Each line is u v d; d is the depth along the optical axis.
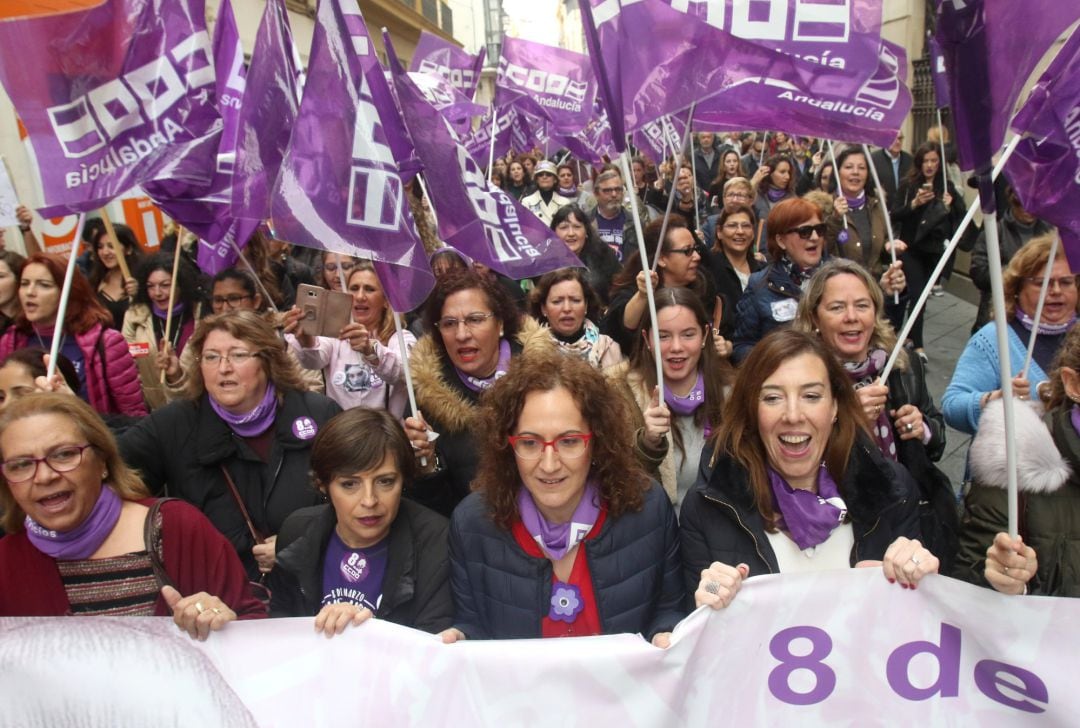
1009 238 5.35
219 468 3.05
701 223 9.66
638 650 2.06
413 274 2.83
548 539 2.29
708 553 2.37
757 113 3.14
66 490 2.17
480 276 3.48
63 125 2.81
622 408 2.32
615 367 3.41
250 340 2.99
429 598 2.45
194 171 2.99
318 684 2.13
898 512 2.31
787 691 2.10
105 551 2.27
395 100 2.97
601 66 2.71
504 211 3.14
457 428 3.21
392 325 4.36
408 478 2.50
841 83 2.89
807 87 2.91
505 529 2.34
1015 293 3.38
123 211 8.45
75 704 2.14
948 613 2.05
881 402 2.88
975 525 2.42
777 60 2.87
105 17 2.81
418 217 5.46
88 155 2.84
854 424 2.31
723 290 5.66
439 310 3.29
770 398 2.23
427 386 3.23
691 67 2.83
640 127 2.82
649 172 11.12
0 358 3.95
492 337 3.31
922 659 2.07
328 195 2.65
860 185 6.73
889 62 2.95
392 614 2.44
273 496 3.03
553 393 2.20
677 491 3.18
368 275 4.34
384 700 2.11
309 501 3.03
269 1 3.12
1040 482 2.28
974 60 1.81
